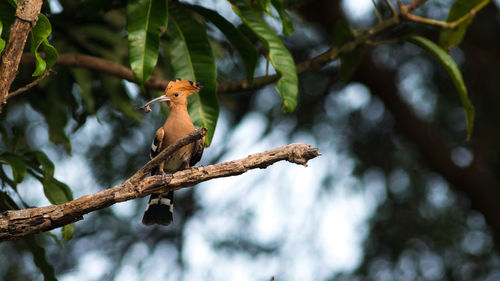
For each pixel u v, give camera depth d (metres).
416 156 15.52
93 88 10.76
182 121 7.75
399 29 14.46
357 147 14.56
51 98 9.80
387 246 13.88
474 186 15.35
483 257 13.94
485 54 15.27
